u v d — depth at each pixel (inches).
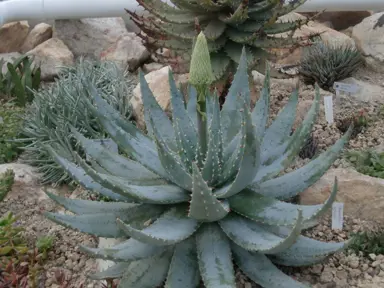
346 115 97.7
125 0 128.3
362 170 80.1
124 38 127.6
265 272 56.4
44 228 77.2
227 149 61.2
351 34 129.7
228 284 50.9
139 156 61.4
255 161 51.7
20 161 95.6
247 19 87.8
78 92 98.5
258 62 88.0
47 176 88.2
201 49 48.9
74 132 64.5
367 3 127.4
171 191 58.1
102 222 58.2
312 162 61.3
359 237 67.4
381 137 90.6
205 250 55.2
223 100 90.9
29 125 99.3
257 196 57.3
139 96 96.7
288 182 60.9
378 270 63.5
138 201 58.1
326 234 70.0
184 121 62.1
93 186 58.9
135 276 58.1
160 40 90.0
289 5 86.1
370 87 106.9
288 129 65.7
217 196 55.7
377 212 72.0
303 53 113.2
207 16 88.4
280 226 55.5
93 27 135.6
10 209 82.2
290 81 108.0
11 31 136.3
